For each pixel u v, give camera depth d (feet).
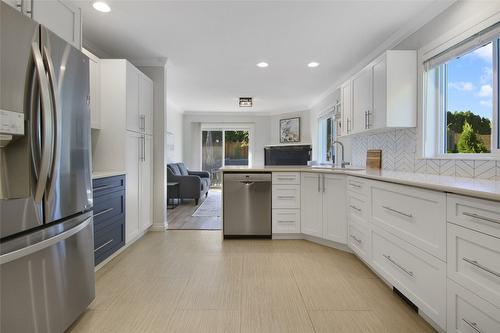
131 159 10.18
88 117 5.93
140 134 11.03
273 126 27.17
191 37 10.00
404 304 6.18
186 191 19.34
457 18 7.11
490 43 6.52
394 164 9.94
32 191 4.34
